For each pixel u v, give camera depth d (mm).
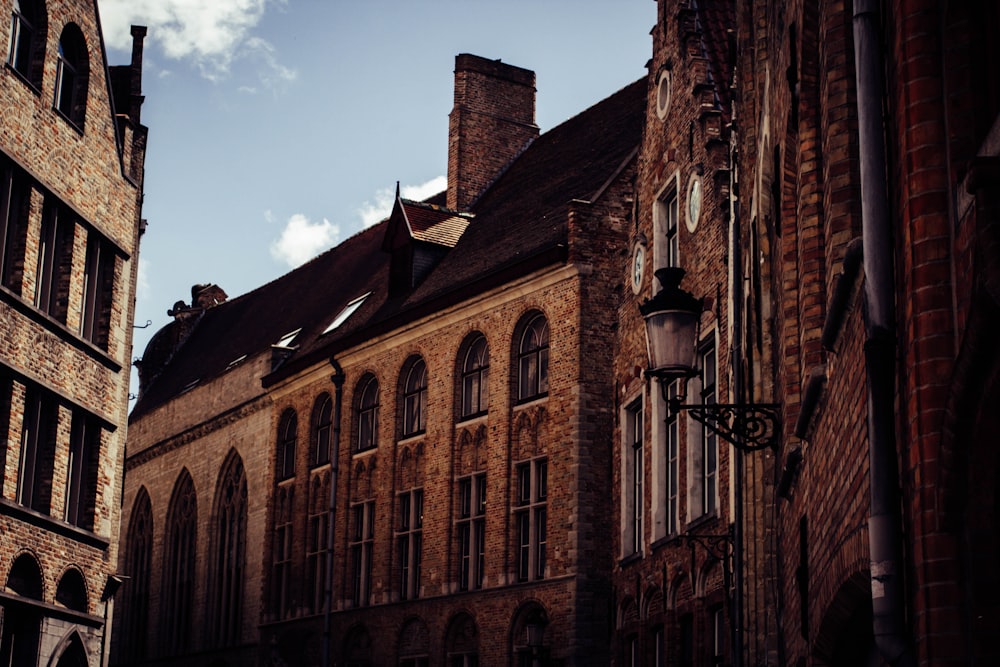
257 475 44844
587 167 36094
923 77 5664
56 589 27891
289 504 42938
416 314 37219
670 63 26641
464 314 35781
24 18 27547
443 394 36281
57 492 27953
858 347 6934
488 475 34094
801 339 10148
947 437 5285
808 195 9703
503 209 39500
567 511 31234
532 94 45031
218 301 60438
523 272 33281
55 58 28422
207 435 48562
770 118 12844
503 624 32812
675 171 25938
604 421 31609
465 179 43219
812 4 9109
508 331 34125
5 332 26094
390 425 38281
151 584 50688
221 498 47375
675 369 11891
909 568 5914
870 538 6094
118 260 31109
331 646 39344
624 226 32594
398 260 40438
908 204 5664
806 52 9352
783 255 11156
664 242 26828
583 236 32125
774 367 13109
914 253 5609
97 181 30125
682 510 24438
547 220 35062
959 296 5383
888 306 6145
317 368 41812
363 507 39219
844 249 7695
